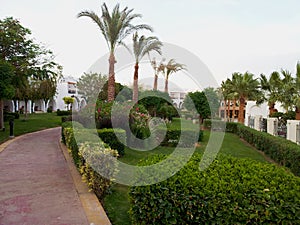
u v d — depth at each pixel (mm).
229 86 24422
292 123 10750
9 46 15969
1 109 17344
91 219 3779
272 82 24094
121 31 11227
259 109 24016
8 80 14391
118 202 4594
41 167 7133
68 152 9336
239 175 3311
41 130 19359
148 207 3037
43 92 25875
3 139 13305
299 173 6824
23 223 3660
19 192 4980
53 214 3961
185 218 2898
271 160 9305
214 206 2744
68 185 5410
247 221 2672
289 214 2602
